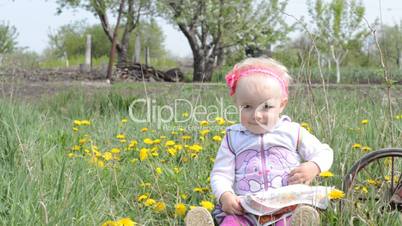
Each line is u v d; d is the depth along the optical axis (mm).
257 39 24266
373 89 10375
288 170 3416
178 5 22766
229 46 23891
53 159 4637
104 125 6988
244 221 3258
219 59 24922
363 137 4969
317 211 3256
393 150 3486
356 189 3793
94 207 3566
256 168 3410
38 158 4379
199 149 4547
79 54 49219
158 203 3525
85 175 3994
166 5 22766
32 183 3598
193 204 3824
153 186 4164
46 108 9023
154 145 5422
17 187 3576
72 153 4965
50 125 7035
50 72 22844
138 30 30656
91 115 8305
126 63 24422
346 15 22641
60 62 37938
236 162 3490
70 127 7094
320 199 3211
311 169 3346
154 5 23906
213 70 24000
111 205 3777
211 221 3057
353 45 23234
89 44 31000
